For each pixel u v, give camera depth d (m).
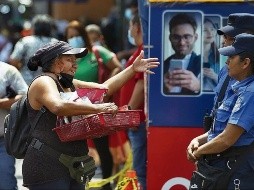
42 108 11.59
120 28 28.89
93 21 36.38
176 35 13.99
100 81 17.58
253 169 11.47
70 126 11.34
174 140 14.15
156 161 14.20
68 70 11.84
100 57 17.52
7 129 12.09
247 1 13.88
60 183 11.62
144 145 15.55
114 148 18.55
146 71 12.52
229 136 11.30
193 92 14.06
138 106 15.45
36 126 11.66
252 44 11.40
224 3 13.90
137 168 15.67
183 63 14.03
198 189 11.69
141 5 14.26
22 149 11.99
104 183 16.64
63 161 11.62
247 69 11.46
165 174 14.21
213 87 14.05
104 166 17.64
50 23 18.89
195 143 12.09
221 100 12.02
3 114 14.02
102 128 11.22
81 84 12.42
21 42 18.80
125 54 23.05
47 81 11.51
